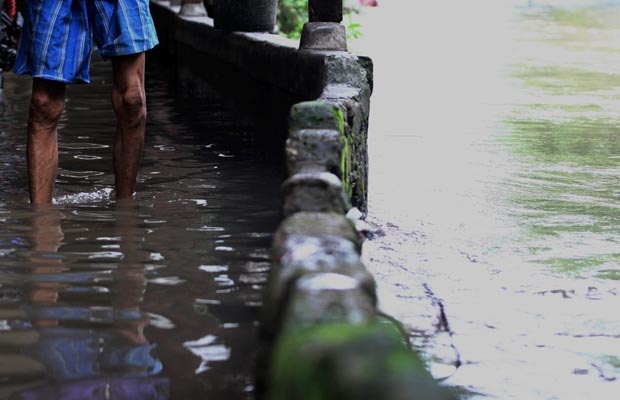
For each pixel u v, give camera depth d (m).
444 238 6.59
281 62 9.90
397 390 2.09
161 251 5.96
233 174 8.38
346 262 3.47
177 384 4.07
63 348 4.43
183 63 17.14
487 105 13.08
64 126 10.88
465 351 4.62
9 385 4.05
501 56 19.97
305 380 2.39
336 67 7.56
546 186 8.26
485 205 7.55
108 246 6.05
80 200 7.38
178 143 9.93
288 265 3.53
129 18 7.09
